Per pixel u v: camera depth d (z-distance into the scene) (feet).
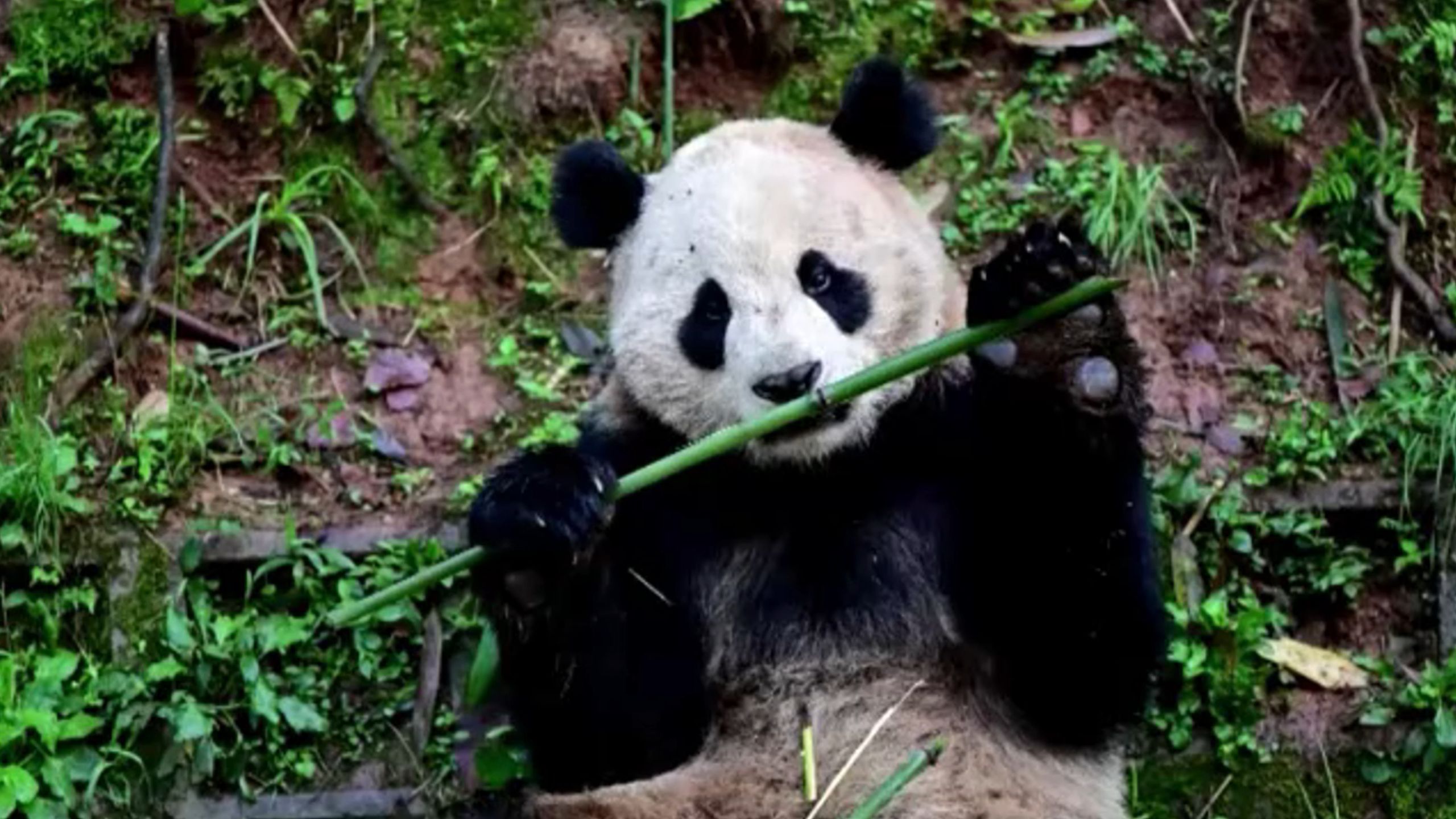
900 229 21.06
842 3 29.01
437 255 27.81
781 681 21.04
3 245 27.37
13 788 22.86
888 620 21.07
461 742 24.11
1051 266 18.70
